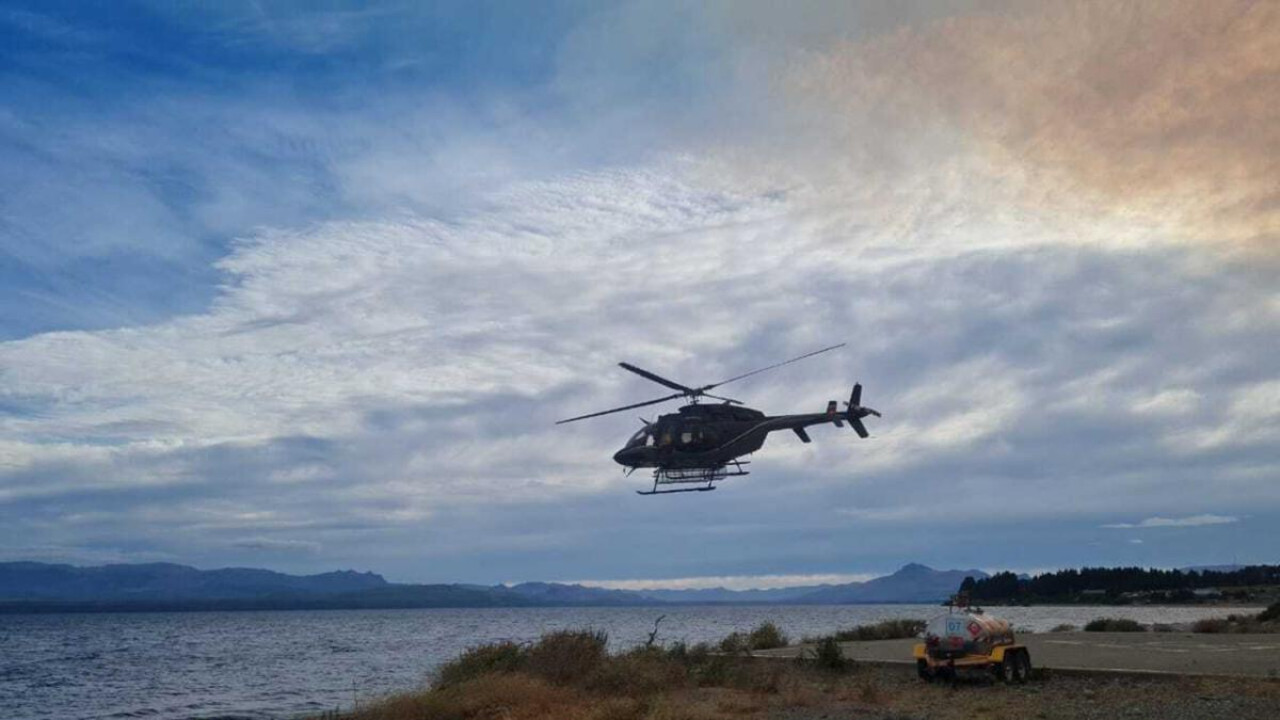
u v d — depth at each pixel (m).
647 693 21.31
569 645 24.44
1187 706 16.48
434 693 21.23
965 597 21.86
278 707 33.66
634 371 30.50
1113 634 38.56
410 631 124.12
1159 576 166.25
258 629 143.38
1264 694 17.62
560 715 18.88
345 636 107.56
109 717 31.72
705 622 137.00
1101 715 15.91
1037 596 171.75
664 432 30.75
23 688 45.62
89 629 151.00
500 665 24.23
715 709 18.88
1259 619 45.84
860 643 35.09
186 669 56.44
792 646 35.59
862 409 30.39
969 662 20.47
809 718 17.02
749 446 30.75
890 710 17.75
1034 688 19.84
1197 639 33.81
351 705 32.25
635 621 158.12
